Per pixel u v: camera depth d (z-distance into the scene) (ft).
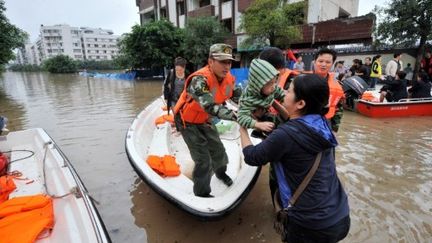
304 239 5.39
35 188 10.02
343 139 17.65
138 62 74.13
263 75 6.18
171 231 9.25
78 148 17.63
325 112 5.48
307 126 4.99
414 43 33.83
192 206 7.54
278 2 42.55
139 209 10.62
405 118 23.08
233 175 11.84
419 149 15.75
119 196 11.62
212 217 7.38
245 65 62.13
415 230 8.86
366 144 16.67
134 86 57.57
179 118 9.13
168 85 17.71
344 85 26.05
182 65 16.96
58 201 8.60
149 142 14.99
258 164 5.42
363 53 42.27
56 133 21.42
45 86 67.15
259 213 10.05
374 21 40.24
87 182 12.92
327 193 5.11
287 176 5.30
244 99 6.66
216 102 8.29
